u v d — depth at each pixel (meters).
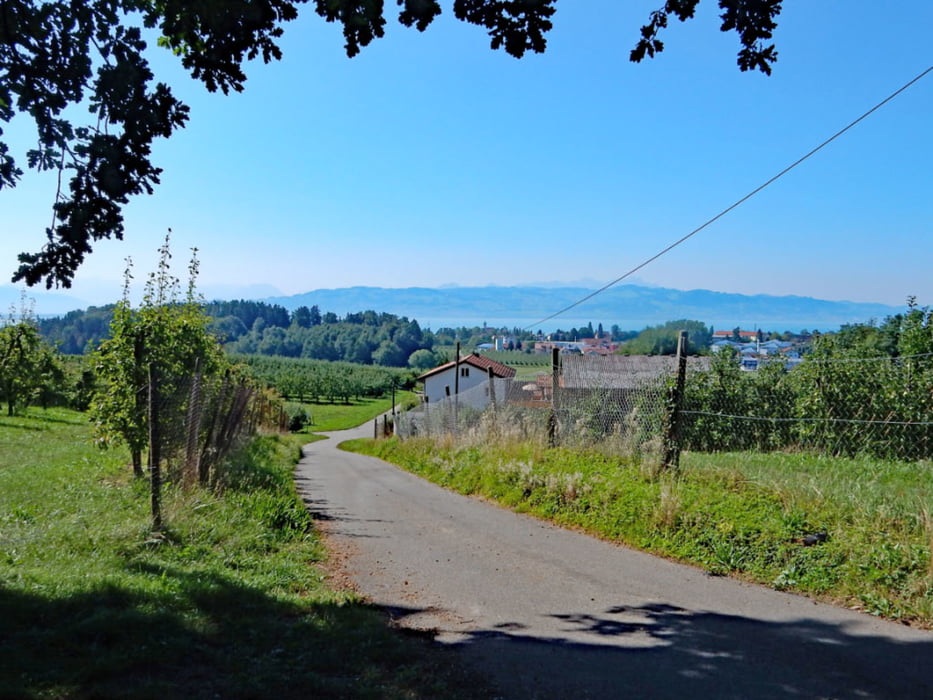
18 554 5.71
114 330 11.38
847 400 11.80
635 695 3.59
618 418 11.65
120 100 5.40
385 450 26.42
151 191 5.77
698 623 4.82
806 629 4.64
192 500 8.27
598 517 8.30
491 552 7.32
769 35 5.69
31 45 5.23
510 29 5.67
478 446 14.81
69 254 5.62
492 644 4.44
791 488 7.33
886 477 8.83
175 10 5.27
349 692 3.51
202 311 13.34
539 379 19.12
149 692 3.32
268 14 5.55
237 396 12.27
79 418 34.97
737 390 13.80
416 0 5.42
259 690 3.45
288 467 19.86
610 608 5.23
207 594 5.07
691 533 6.96
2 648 3.67
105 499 8.89
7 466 13.53
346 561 7.16
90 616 4.28
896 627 4.65
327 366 139.88
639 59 5.93
